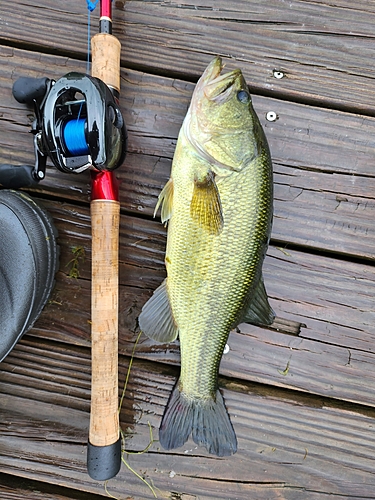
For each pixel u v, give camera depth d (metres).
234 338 0.40
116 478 0.40
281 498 0.40
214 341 0.36
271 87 0.40
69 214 0.39
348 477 0.40
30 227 0.36
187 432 0.37
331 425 0.40
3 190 0.38
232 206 0.34
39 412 0.40
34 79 0.35
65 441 0.40
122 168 0.39
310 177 0.40
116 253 0.35
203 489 0.40
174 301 0.36
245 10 0.40
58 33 0.40
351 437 0.40
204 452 0.40
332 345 0.40
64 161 0.31
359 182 0.40
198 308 0.35
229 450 0.37
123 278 0.40
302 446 0.40
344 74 0.41
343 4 0.41
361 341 0.40
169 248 0.35
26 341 0.40
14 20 0.39
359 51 0.41
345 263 0.41
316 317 0.40
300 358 0.40
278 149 0.40
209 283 0.35
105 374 0.35
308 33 0.40
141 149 0.39
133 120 0.39
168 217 0.35
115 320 0.35
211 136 0.34
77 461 0.39
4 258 0.36
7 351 0.36
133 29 0.40
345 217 0.40
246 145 0.34
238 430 0.40
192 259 0.34
